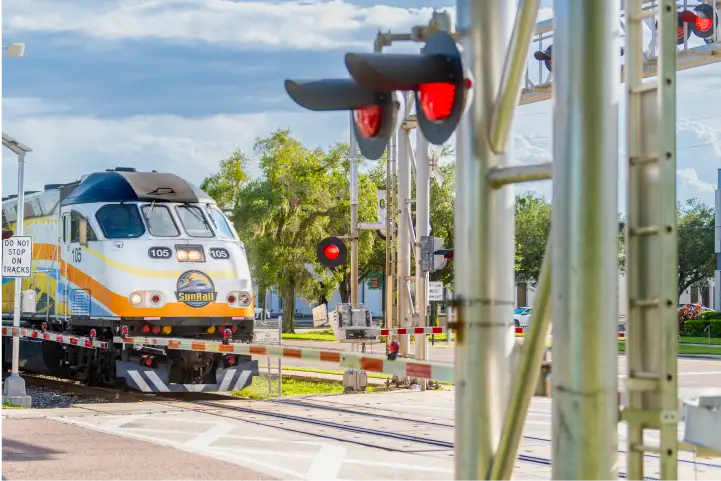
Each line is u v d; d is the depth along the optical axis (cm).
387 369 1259
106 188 2938
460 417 614
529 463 1614
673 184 549
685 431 647
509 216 614
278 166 8369
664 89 549
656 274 554
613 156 527
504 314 611
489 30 612
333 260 2970
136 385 2758
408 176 2961
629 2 575
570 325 528
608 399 528
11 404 2644
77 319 2936
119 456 1677
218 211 3000
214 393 3106
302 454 1725
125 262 2792
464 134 614
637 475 562
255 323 2966
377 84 616
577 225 524
